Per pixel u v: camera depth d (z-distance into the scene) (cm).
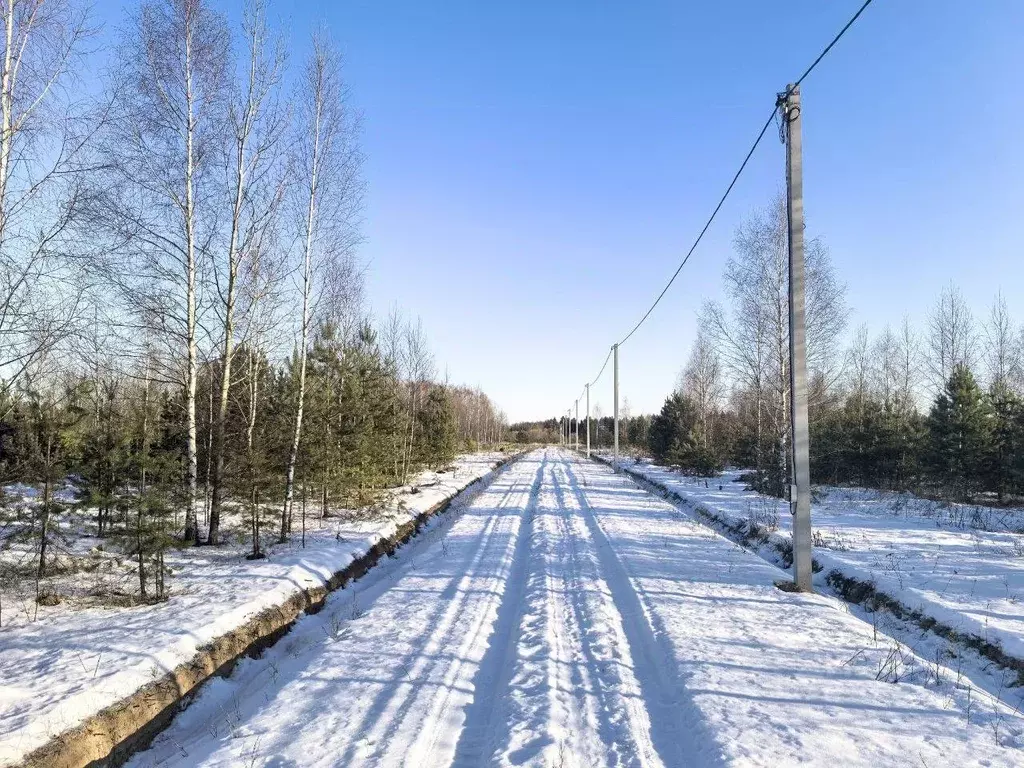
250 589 909
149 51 1170
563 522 1680
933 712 484
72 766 479
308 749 462
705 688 534
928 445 2353
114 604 833
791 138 927
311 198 1488
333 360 1805
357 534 1432
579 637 718
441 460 3522
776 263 2283
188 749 530
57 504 862
